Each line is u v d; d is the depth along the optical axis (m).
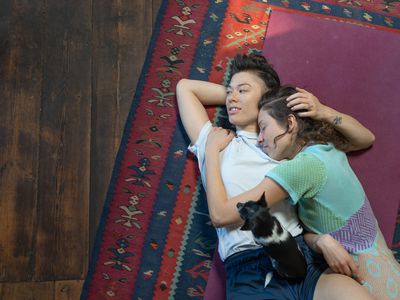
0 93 1.91
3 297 1.77
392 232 1.80
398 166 1.83
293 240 1.39
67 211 1.85
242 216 1.33
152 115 1.89
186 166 1.86
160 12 1.98
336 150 1.57
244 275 1.55
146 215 1.83
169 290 1.78
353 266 1.47
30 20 1.97
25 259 1.81
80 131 1.91
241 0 1.99
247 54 1.94
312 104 1.56
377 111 1.87
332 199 1.51
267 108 1.56
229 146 1.70
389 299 1.50
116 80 1.94
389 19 2.02
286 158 1.63
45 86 1.93
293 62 1.91
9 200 1.85
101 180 1.88
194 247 1.81
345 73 1.90
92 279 1.78
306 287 1.48
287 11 1.99
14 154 1.88
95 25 1.98
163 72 1.93
